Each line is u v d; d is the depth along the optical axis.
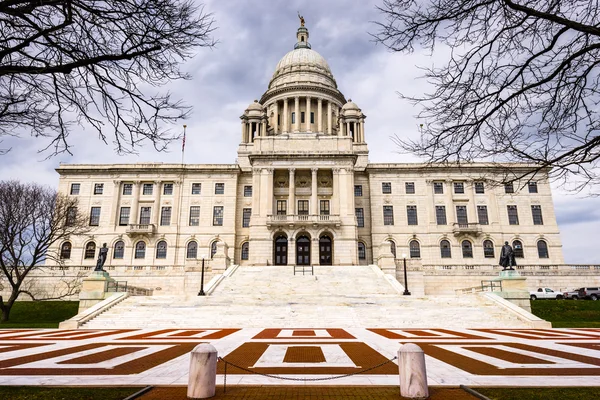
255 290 35.47
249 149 69.44
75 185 59.25
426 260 56.44
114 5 7.25
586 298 41.41
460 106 8.04
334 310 26.02
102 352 13.05
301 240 56.16
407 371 7.54
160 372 9.69
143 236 57.34
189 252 57.41
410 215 58.34
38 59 7.16
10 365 10.70
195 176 59.97
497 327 23.31
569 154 7.63
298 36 92.31
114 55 7.28
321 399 7.34
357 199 60.00
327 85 79.25
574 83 7.66
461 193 58.66
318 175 58.44
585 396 7.35
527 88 7.51
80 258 56.19
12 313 35.25
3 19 7.27
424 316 25.27
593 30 6.56
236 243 58.66
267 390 8.01
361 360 11.37
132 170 59.47
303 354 12.52
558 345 14.70
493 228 57.28
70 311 36.00
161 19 7.35
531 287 46.22
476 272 46.81
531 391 7.70
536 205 58.41
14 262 37.56
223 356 12.12
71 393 7.61
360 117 71.25
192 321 24.20
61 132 8.62
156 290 44.94
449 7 7.30
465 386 8.09
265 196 55.09
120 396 7.45
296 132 70.88
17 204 36.16
